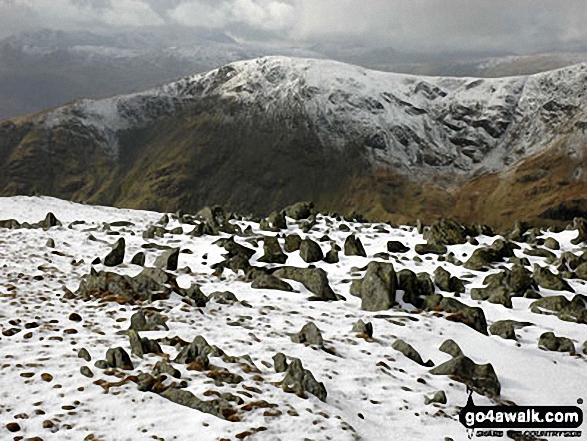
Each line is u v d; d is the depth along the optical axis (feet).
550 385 50.34
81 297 62.69
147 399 36.88
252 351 48.37
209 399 36.91
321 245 102.89
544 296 77.56
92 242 99.60
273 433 34.06
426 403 42.60
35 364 40.75
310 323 52.90
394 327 59.93
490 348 57.16
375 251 100.48
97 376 39.65
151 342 46.24
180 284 74.64
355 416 38.78
